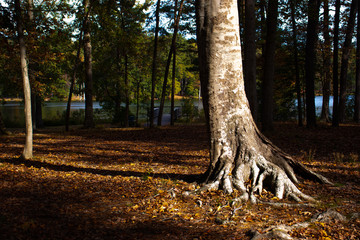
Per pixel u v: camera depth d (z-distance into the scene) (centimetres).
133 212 451
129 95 2552
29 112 862
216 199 496
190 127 1928
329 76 2008
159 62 2342
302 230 372
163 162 859
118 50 2289
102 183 618
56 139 1384
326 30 1759
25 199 498
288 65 2247
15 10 830
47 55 1234
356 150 965
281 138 1273
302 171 583
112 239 354
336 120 1656
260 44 2070
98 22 1834
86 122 1950
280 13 1449
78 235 362
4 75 1575
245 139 561
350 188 551
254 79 1238
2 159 862
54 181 630
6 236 343
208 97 565
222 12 533
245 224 398
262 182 535
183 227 393
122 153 1024
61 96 2456
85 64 1911
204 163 827
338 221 402
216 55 545
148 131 1714
